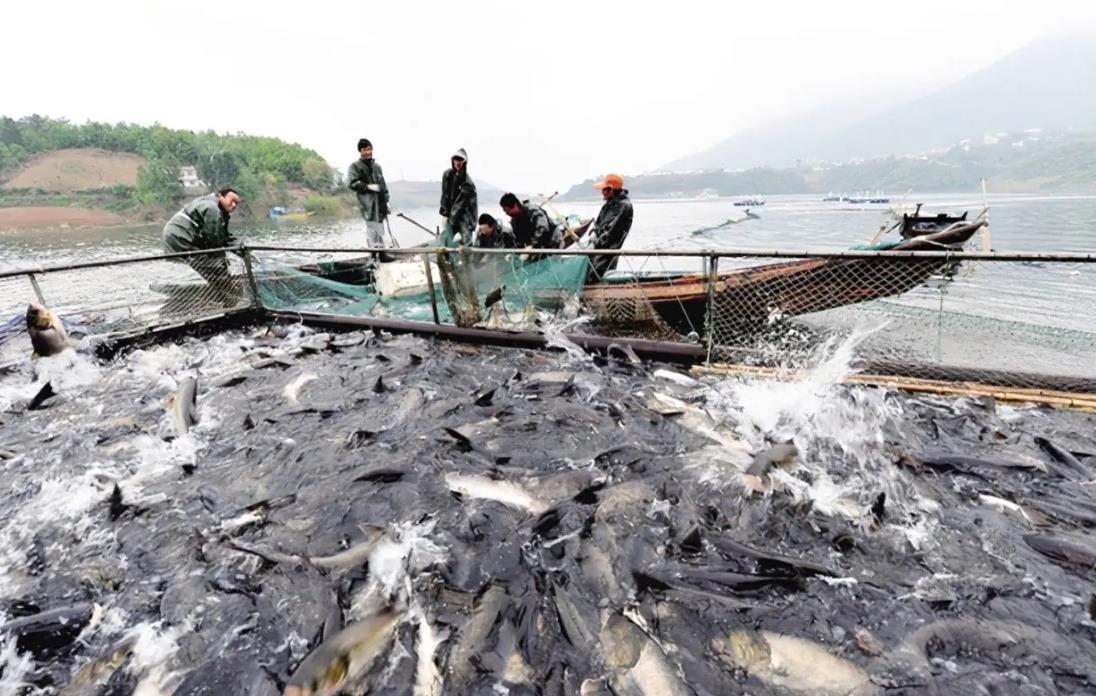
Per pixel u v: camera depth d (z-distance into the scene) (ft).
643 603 10.19
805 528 12.25
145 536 12.70
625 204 28.30
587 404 18.29
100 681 8.92
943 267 22.89
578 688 8.40
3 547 12.36
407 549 11.89
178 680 8.93
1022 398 16.65
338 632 9.14
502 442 16.24
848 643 9.20
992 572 10.71
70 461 16.14
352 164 37.06
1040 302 30.14
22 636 9.64
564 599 10.27
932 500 12.98
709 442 15.74
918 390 17.61
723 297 26.17
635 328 26.48
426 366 22.25
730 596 10.33
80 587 11.07
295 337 26.96
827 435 15.92
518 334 23.48
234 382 21.49
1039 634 9.26
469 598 10.34
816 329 26.91
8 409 19.84
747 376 19.38
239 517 13.17
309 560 11.53
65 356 22.80
